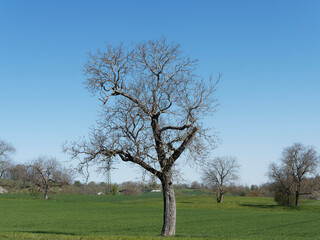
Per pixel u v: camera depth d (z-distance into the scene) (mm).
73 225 44062
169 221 26469
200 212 75250
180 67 26812
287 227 47156
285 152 104500
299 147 103562
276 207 103438
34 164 106438
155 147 25812
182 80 26250
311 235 38750
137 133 26188
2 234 25125
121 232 36906
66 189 110062
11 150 114375
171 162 25859
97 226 43469
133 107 26016
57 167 108438
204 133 25906
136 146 25453
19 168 114625
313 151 102125
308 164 101688
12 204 80000
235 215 67688
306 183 103250
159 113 25953
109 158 26203
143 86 26391
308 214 73000
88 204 89750
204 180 118875
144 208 82375
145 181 25406
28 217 53844
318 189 102250
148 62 26812
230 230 42281
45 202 89625
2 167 112688
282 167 104875
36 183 108250
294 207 102438
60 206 79562
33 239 23703
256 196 161000
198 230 41562
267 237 34969
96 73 26672
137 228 41938
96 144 26219
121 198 133375
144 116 26125
